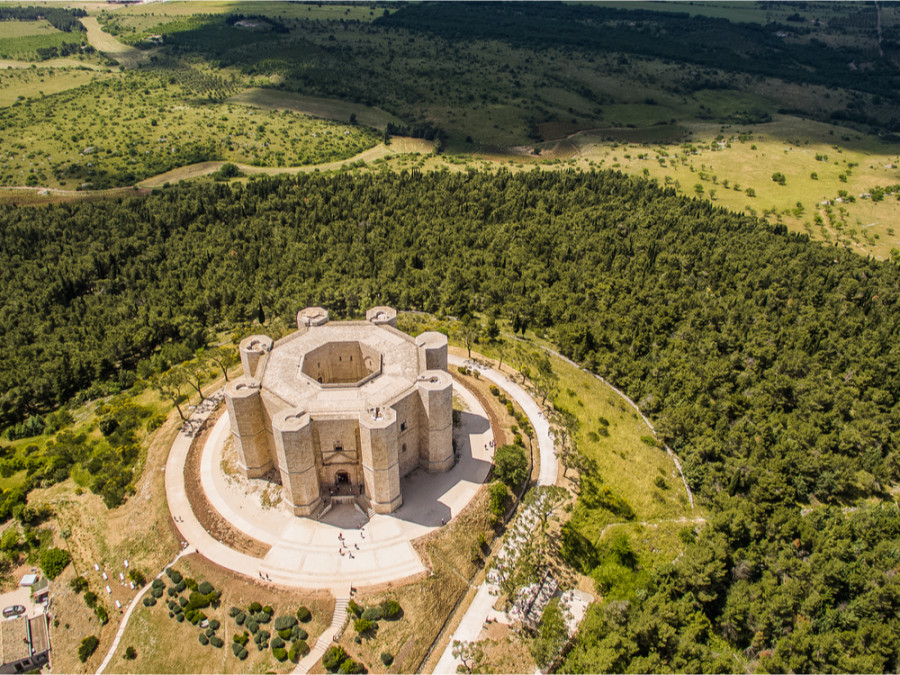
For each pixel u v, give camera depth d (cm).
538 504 10156
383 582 8806
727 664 8225
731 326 15988
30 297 17462
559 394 13450
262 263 19688
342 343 11412
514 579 8856
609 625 8556
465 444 11475
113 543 9531
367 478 9606
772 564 9588
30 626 8525
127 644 8206
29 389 13738
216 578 8819
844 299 17725
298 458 9088
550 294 17512
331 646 8025
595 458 11719
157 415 12306
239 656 7894
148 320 16238
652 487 11350
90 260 19500
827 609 9031
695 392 13425
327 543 9344
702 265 19588
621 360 14312
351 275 18950
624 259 19862
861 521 10294
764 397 13388
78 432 12294
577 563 9731
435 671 7962
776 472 11081
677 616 8681
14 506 10225
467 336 14688
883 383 14150
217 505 10000
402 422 10038
